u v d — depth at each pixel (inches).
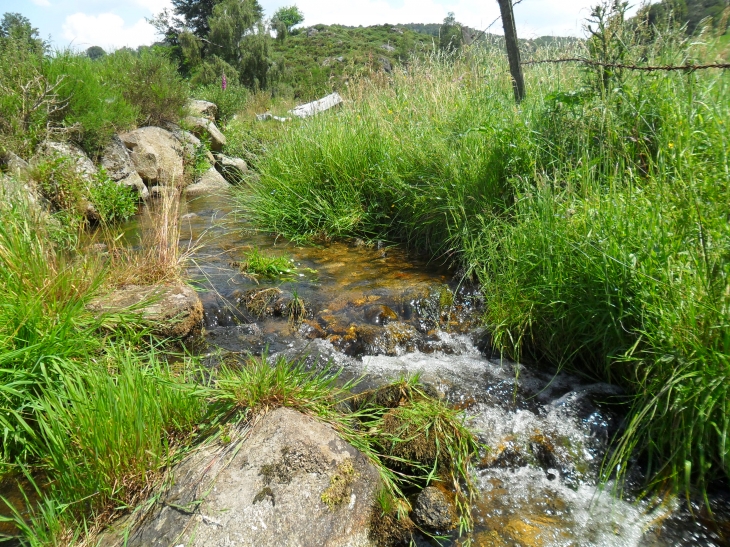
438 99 258.7
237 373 126.7
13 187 172.7
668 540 93.4
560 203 151.6
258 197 273.0
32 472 105.4
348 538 90.5
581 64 197.9
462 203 194.4
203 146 410.6
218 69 1008.9
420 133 239.8
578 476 109.0
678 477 101.7
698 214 110.8
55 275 141.1
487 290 165.0
